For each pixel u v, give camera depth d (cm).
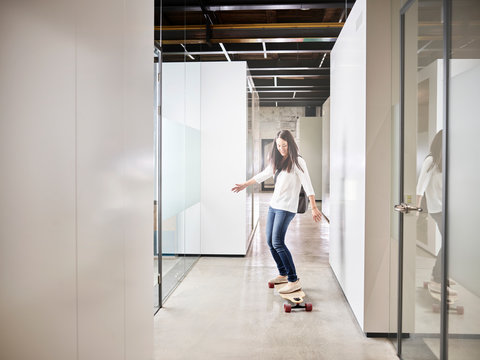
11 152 120
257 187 1650
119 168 196
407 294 251
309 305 346
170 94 414
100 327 177
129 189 211
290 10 649
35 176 130
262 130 1589
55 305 142
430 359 216
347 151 368
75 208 154
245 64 552
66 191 147
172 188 402
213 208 562
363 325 296
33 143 129
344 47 384
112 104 188
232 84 555
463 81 177
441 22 200
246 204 579
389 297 291
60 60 143
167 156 385
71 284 151
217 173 560
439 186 203
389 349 275
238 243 562
